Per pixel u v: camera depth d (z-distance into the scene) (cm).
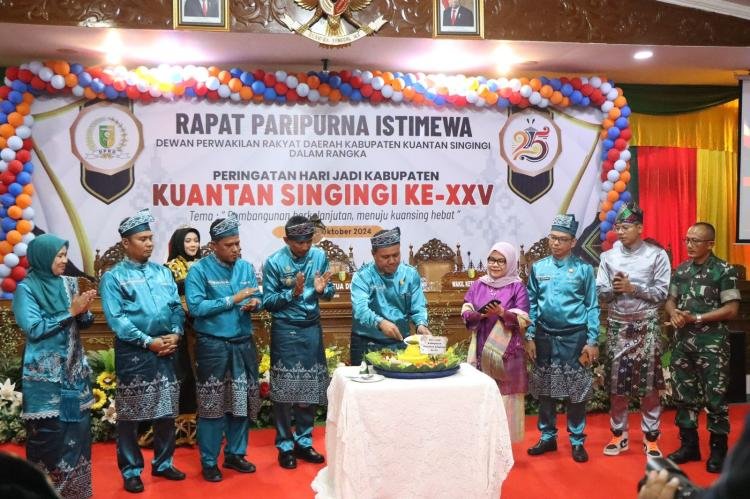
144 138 729
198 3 618
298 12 634
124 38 642
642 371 569
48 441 443
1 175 683
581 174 799
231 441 554
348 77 741
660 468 173
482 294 570
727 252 888
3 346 682
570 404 574
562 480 527
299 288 529
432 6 654
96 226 724
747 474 133
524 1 666
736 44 696
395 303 545
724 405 553
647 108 838
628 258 580
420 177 773
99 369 669
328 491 473
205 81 717
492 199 786
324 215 758
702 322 557
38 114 707
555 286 575
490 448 432
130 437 512
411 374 440
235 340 538
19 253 685
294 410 577
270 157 748
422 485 426
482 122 782
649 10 684
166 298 514
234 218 539
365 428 421
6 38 637
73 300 446
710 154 877
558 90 771
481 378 443
